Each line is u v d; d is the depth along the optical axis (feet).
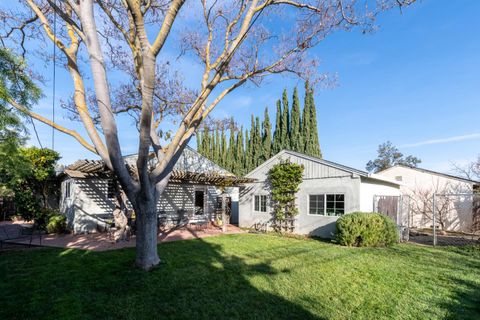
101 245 27.20
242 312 12.24
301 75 24.91
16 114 18.43
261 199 44.24
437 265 20.48
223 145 88.74
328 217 34.24
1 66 17.93
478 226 42.19
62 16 18.45
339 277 17.28
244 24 19.17
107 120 15.83
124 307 12.60
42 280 16.05
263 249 26.13
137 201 18.37
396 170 54.49
